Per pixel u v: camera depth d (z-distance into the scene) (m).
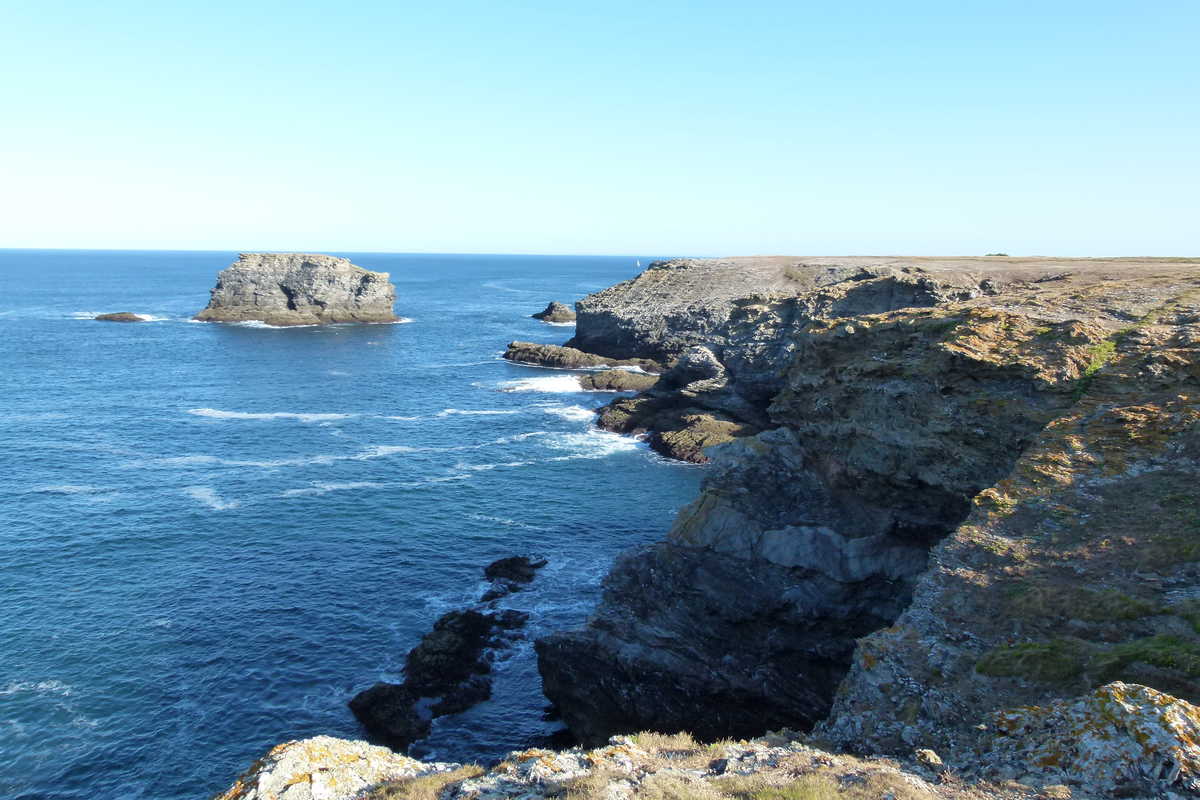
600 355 111.25
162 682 30.17
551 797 12.29
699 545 32.97
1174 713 11.73
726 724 27.47
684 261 127.81
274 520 46.56
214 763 26.11
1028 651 15.69
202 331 134.12
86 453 59.41
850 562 29.42
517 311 191.25
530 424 73.56
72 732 27.14
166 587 37.62
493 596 37.75
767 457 35.00
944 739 14.57
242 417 73.19
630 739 15.75
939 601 18.52
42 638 32.66
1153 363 24.03
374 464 58.84
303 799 13.65
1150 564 17.30
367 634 34.28
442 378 96.50
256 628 34.28
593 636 29.70
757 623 29.62
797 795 11.23
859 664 17.69
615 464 60.59
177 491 51.22
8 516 45.50
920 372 28.05
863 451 30.12
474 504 50.53
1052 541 19.16
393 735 27.78
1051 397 24.73
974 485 25.88
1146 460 20.78
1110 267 62.00
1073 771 11.69
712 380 72.50
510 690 31.05
